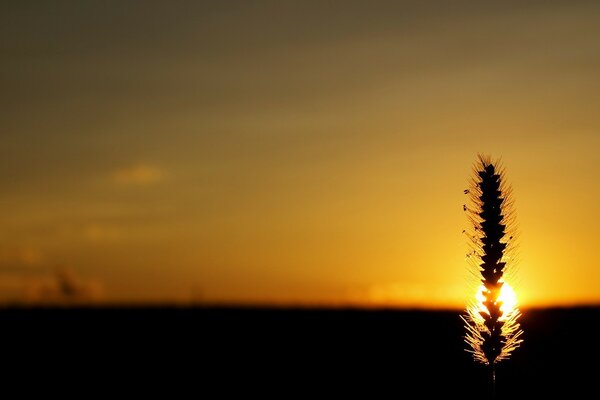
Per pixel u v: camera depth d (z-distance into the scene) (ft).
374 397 94.17
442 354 115.14
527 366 92.22
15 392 114.11
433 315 146.10
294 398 100.01
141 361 136.56
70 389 115.34
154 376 122.52
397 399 89.71
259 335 154.51
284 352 136.56
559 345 95.71
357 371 111.96
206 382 117.39
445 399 86.89
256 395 105.70
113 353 143.23
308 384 109.29
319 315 165.17
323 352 131.75
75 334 159.02
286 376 116.88
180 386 114.62
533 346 96.78
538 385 84.58
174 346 148.25
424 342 123.03
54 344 149.18
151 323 172.14
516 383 88.33
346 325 154.10
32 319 167.94
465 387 92.53
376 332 139.03
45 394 111.04
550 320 103.19
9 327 160.76
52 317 171.73
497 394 84.94
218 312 177.99
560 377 86.02
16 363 134.82
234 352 140.67
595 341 95.25
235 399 103.09
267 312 176.35
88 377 124.47
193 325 168.55
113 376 124.16
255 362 131.13
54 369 130.62
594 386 80.79
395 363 112.37
